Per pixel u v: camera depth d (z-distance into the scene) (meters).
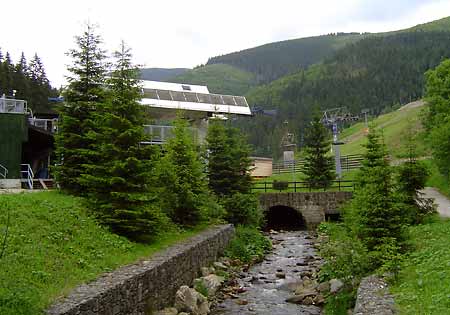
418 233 19.06
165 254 14.89
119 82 17.14
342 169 51.91
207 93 42.59
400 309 9.42
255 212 31.59
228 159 31.77
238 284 18.27
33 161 32.06
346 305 12.98
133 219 16.06
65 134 19.78
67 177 19.47
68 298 9.31
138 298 11.61
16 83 65.81
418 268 12.67
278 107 142.62
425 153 33.41
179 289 14.41
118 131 16.58
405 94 137.50
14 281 9.13
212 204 25.72
